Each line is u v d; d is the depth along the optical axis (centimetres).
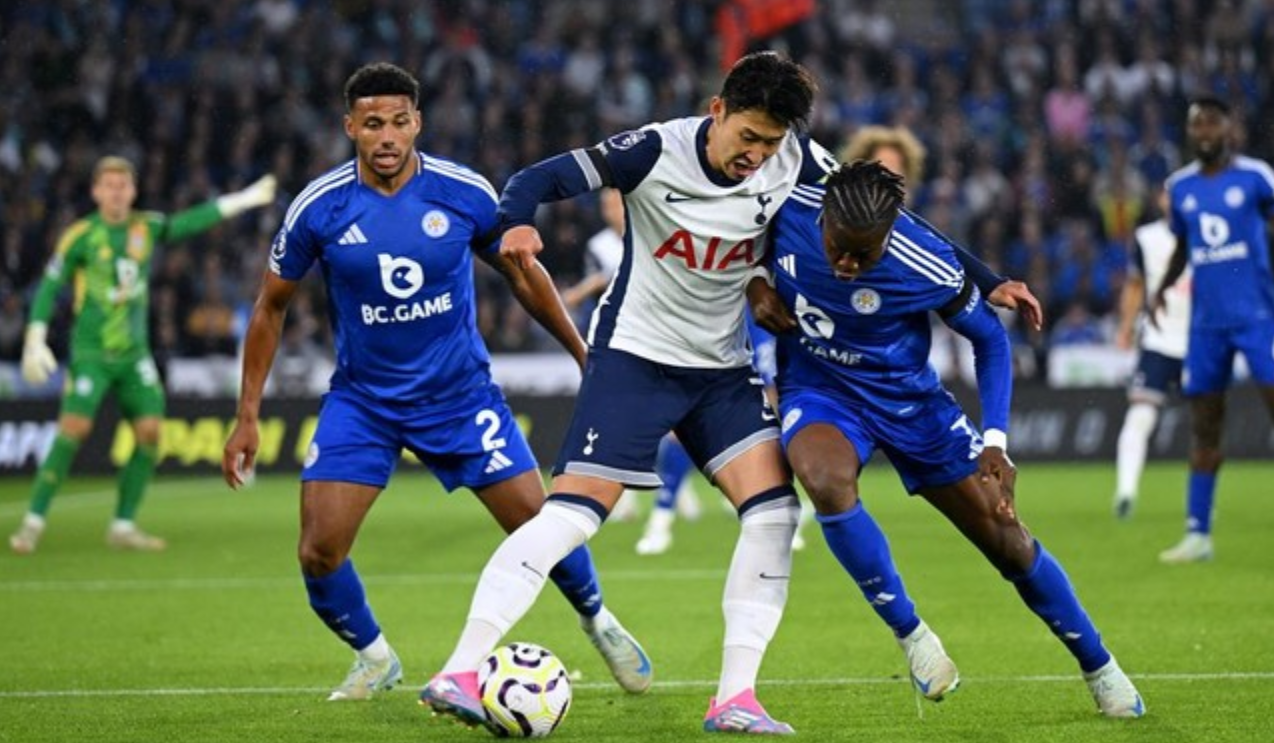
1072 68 8225
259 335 2183
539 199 1936
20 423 6322
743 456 2044
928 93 8244
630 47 8362
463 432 2200
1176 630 2825
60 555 4134
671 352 2036
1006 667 2498
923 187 7625
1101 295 7294
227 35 8044
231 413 6462
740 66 1909
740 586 2019
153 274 6956
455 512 5203
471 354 2211
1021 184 7725
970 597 3269
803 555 3991
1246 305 3678
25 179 7431
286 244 2141
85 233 4184
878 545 1961
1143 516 4747
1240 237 3659
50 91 7925
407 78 2111
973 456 2022
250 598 3391
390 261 2128
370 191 2138
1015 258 7450
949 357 6500
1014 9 8550
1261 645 2664
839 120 8012
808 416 2025
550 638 2841
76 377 4206
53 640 2862
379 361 2173
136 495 4294
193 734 2066
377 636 2269
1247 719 2084
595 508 1995
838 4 8562
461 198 2161
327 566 2172
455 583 3619
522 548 1953
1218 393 3747
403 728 2088
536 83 8075
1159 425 6531
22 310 6888
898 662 2570
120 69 8000
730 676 2014
